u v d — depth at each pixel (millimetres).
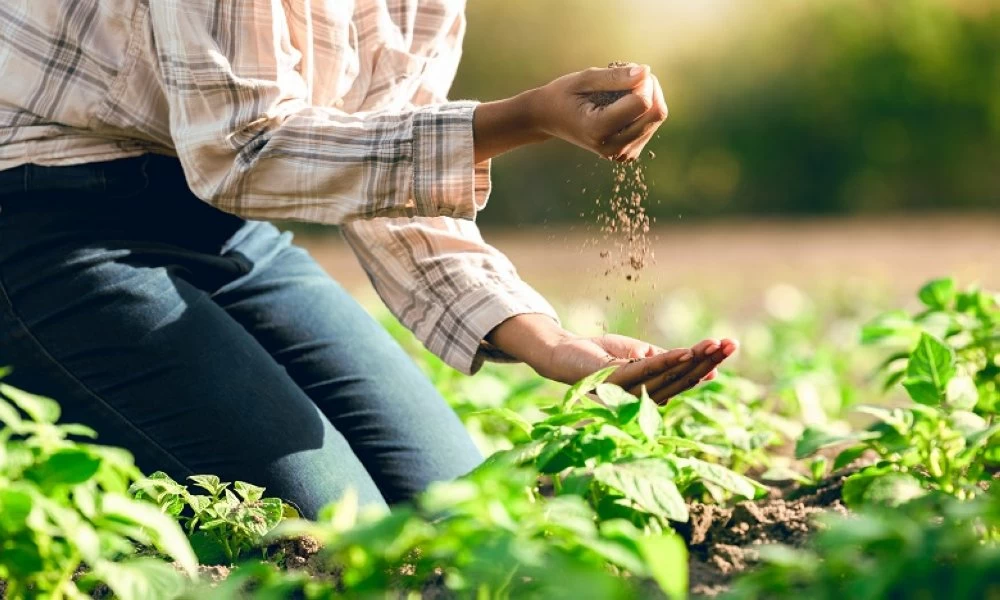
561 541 2016
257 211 2887
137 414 2902
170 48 2811
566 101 2623
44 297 2910
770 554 1882
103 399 2914
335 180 2789
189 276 3166
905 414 2869
